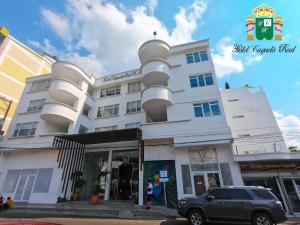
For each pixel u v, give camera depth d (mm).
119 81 23203
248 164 14023
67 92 20125
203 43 19641
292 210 12656
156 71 18297
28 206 14344
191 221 9062
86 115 22062
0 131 22125
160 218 10930
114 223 9594
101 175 16719
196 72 18469
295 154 13562
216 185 14062
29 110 22172
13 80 29109
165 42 20031
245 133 20125
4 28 29266
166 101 17172
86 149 19344
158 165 15859
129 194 16656
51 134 18938
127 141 18047
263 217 7988
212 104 16531
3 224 9297
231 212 8469
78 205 14469
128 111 21062
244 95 22281
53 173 17594
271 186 13641
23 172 19031
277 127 19797
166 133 16125
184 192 14328
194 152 15539
